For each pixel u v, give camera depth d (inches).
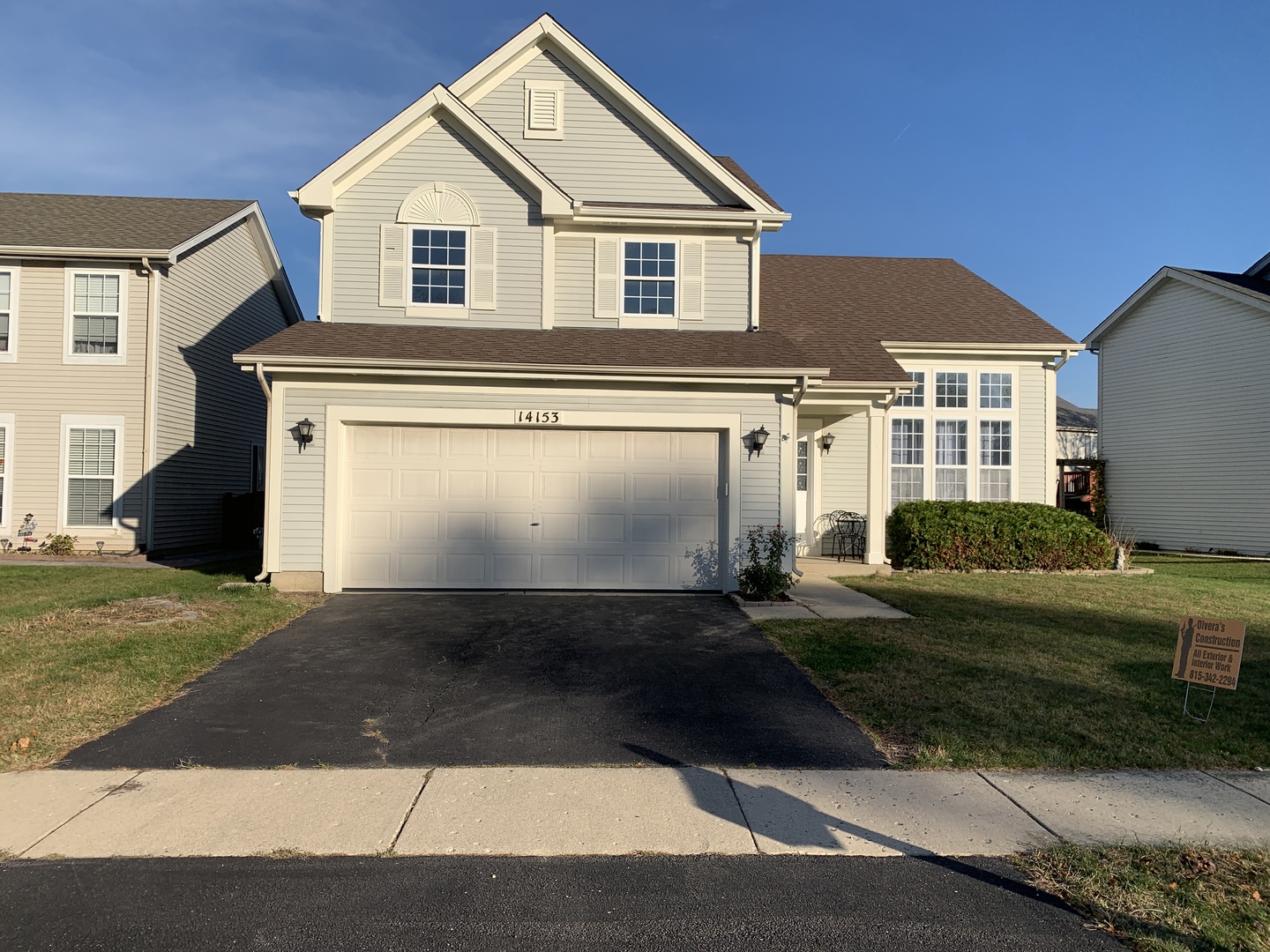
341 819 169.5
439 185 493.0
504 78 541.0
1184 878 146.9
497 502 450.0
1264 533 740.7
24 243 615.8
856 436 626.2
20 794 179.5
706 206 530.6
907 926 132.3
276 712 239.6
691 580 455.2
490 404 444.5
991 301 695.1
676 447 457.7
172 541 660.7
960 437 636.1
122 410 626.2
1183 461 834.2
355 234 490.6
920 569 564.4
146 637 308.8
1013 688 260.5
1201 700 250.7
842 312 660.7
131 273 629.9
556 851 156.8
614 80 531.2
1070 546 561.6
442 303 493.4
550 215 490.9
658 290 516.4
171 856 152.9
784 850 157.8
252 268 806.5
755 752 211.2
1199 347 814.5
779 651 315.9
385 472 445.7
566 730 227.3
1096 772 198.1
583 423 447.8
